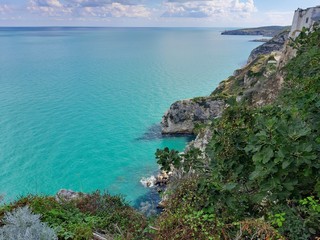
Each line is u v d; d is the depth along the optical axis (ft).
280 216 17.81
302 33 40.68
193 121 189.16
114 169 146.00
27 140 183.11
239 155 23.32
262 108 26.43
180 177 29.14
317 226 17.65
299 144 18.57
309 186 20.34
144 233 27.14
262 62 229.86
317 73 29.63
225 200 20.98
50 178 138.62
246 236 18.71
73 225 28.96
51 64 531.91
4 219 28.25
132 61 591.78
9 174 141.28
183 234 20.03
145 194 118.83
